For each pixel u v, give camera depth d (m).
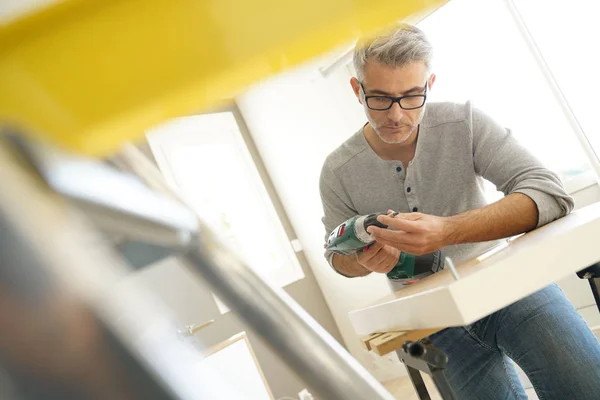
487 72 3.43
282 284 4.61
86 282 0.09
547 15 3.12
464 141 1.71
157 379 0.09
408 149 1.79
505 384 1.62
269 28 0.11
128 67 0.11
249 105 4.87
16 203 0.09
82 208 0.12
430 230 1.32
